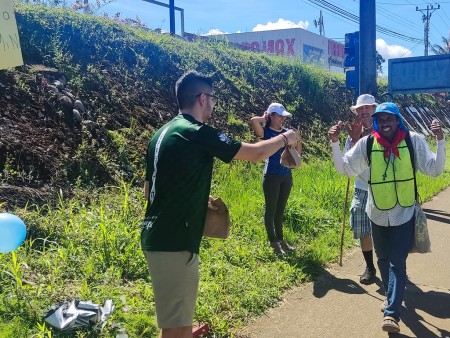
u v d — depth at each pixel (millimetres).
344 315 4496
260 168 9820
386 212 4160
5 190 5711
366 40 9500
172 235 2719
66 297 4066
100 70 9211
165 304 2785
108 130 7910
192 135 2740
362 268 5832
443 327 4277
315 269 5711
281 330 4176
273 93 14227
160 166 2756
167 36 13133
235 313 4367
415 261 6160
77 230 5215
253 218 6988
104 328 3678
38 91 7434
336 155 4453
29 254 4688
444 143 4055
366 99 5406
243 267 5438
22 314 3727
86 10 11641
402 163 4105
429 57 10500
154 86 10227
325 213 7562
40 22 9109
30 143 6559
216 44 14867
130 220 5863
